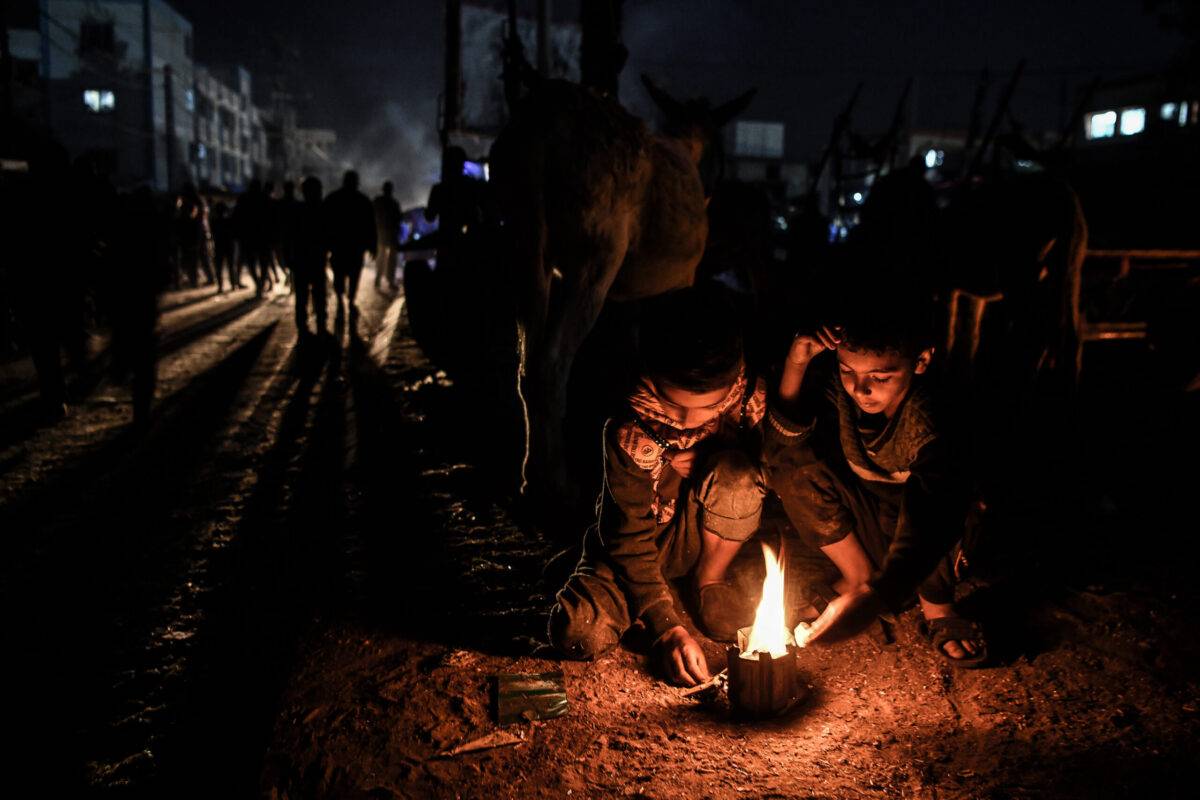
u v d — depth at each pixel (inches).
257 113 2593.5
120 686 107.1
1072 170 503.5
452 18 748.0
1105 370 294.0
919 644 107.7
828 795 78.7
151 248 233.5
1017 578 127.5
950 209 200.2
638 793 79.4
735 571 125.3
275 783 82.0
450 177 383.6
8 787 87.8
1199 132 1275.8
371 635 112.0
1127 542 141.6
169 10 1759.4
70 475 197.2
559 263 166.7
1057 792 78.2
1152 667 100.6
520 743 87.4
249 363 350.3
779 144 2213.3
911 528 95.0
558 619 102.4
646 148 167.2
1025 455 176.4
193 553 149.3
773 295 281.9
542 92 164.7
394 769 83.4
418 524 154.0
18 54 1574.8
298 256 387.5
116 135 1658.5
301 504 171.9
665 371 91.8
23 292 243.6
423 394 265.1
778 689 90.7
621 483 100.3
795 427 100.0
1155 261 293.0
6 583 138.4
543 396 158.9
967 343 195.9
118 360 291.7
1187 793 77.4
